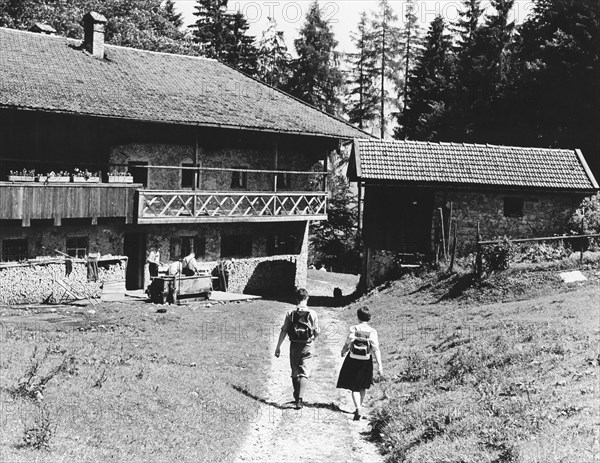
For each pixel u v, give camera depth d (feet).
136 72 98.78
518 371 39.58
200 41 201.57
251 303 89.10
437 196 94.22
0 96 73.97
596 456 25.22
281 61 201.67
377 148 95.86
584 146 138.00
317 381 49.14
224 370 48.88
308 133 98.89
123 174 87.35
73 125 87.76
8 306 71.46
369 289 96.43
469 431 31.24
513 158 98.22
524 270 76.23
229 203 102.73
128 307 76.54
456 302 74.02
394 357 52.65
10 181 76.64
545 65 140.36
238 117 94.79
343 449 33.99
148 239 94.43
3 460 25.20
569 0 140.26
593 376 35.42
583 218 92.99
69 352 44.52
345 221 168.14
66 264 79.20
